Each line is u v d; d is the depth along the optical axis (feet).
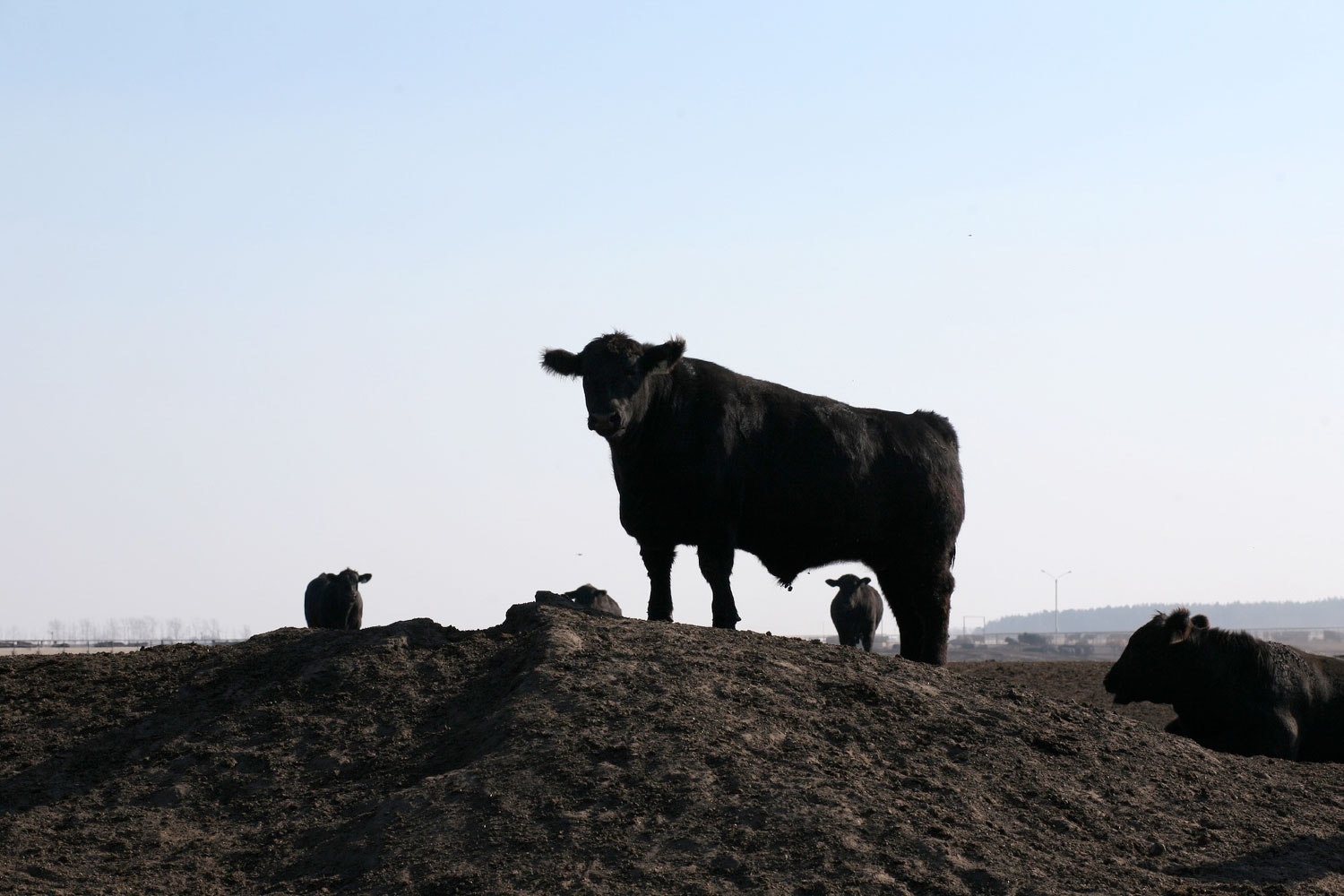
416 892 29.17
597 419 47.16
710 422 50.19
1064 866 31.12
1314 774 41.83
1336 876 32.19
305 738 37.04
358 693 39.06
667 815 31.71
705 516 50.37
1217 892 30.22
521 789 32.60
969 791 34.47
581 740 34.50
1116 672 56.80
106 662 43.73
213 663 42.09
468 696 38.65
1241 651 54.08
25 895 29.89
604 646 40.68
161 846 32.65
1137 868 31.48
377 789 34.22
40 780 35.88
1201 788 37.78
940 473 57.16
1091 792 35.96
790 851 30.27
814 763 34.53
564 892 28.76
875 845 30.73
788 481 52.29
